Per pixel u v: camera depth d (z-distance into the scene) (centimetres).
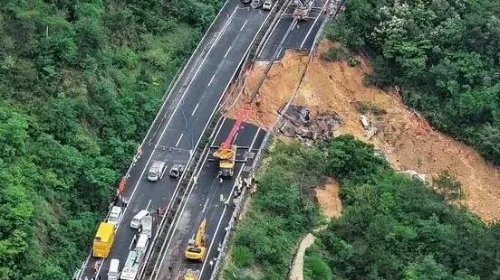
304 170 10119
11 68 8869
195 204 9281
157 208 9138
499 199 11150
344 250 9244
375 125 11369
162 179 9506
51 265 7725
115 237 8706
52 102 8919
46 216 8019
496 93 11362
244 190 9444
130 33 10794
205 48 11450
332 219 9681
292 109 10975
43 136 8556
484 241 9206
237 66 11200
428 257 9019
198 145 10019
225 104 10675
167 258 8612
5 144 8156
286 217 9506
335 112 11256
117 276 8206
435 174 11181
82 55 9606
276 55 11419
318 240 9406
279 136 10538
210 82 10919
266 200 9506
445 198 10319
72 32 9594
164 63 10775
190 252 8525
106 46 10188
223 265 8575
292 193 9638
